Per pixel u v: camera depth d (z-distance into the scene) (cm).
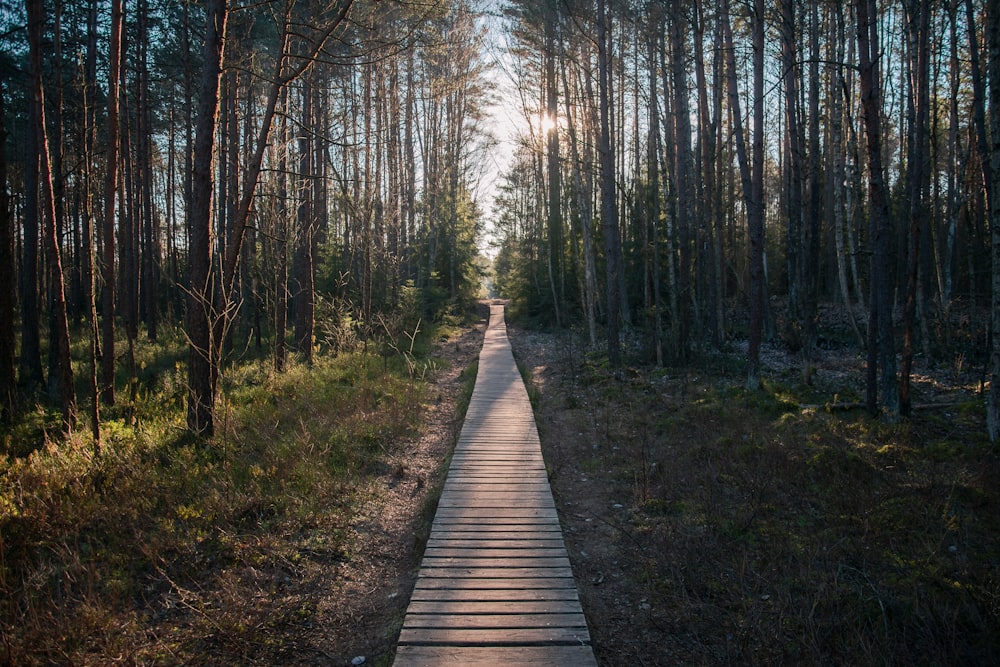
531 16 1633
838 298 2483
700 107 1644
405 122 2681
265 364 1366
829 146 2227
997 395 764
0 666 357
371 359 1498
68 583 439
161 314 2364
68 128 1692
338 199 2023
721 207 1864
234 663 396
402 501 703
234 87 1447
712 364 1445
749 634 423
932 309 1789
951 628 418
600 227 2645
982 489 637
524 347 2162
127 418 921
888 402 905
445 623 428
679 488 698
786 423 916
